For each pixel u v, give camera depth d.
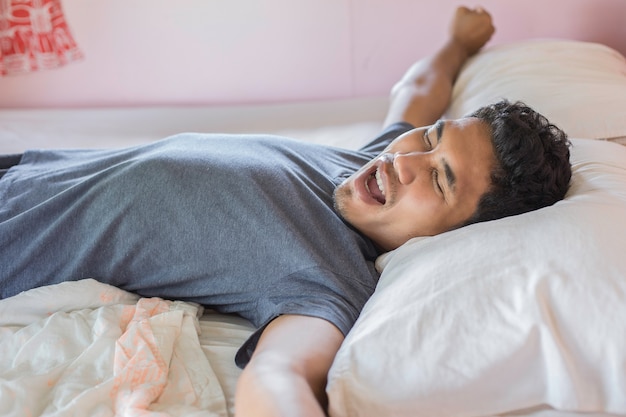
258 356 0.87
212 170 1.10
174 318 1.02
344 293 1.02
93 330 0.99
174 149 1.15
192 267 1.08
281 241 1.04
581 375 0.78
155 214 1.07
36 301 1.03
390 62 2.21
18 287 1.11
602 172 1.10
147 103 2.27
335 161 1.30
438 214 1.05
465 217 1.05
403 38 2.18
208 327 1.08
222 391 0.92
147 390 0.88
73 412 0.83
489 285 0.85
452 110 1.73
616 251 0.85
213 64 2.23
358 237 1.13
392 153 1.12
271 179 1.11
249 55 2.22
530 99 1.53
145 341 0.95
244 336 1.07
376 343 0.83
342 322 0.96
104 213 1.08
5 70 2.00
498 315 0.82
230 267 1.06
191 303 1.11
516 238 0.89
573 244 0.86
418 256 0.96
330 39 2.20
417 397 0.79
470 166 1.03
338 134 1.80
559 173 1.04
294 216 1.09
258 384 0.79
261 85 2.25
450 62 1.84
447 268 0.89
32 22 1.96
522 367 0.79
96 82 2.23
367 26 2.18
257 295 1.05
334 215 1.13
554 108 1.47
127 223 1.08
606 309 0.80
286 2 2.16
